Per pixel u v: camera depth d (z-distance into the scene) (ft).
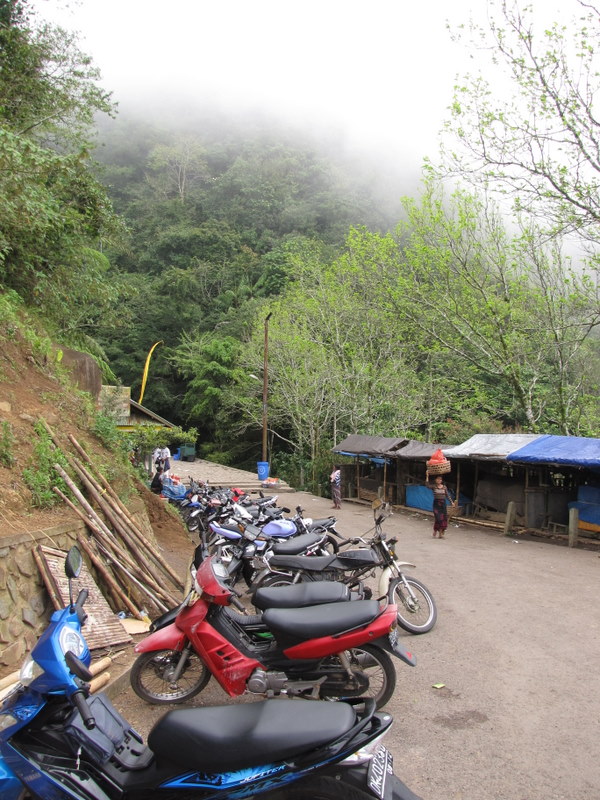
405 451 70.38
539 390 71.46
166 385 179.63
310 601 14.97
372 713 8.48
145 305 187.93
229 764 8.07
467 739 13.17
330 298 104.06
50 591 16.15
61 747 8.88
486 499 57.77
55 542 18.06
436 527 46.50
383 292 75.92
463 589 27.81
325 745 7.98
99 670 15.65
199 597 14.64
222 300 195.93
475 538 46.50
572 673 16.93
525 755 12.41
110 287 49.37
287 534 28.07
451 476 65.41
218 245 218.79
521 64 49.65
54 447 23.12
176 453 157.79
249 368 132.36
